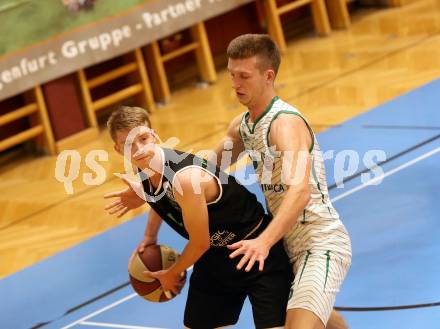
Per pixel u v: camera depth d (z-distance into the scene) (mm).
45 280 10070
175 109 16359
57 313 9102
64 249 10922
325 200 5723
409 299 7629
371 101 14219
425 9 19906
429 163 10961
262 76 5598
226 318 6102
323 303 5426
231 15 19141
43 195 13188
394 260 8484
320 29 19375
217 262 5836
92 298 9281
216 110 15742
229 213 5672
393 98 14070
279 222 5262
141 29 16109
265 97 5656
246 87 5602
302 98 15203
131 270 6195
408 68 15672
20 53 14484
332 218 5703
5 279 10344
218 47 19000
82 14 15219
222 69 18594
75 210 12242
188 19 16922
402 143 11930
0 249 11391
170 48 17906
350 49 17859
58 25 14922
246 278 5770
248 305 8211
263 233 5266
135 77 16766
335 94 15039
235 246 5250
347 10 20469
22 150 15711
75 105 15477
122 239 10812
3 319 9258
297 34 20078
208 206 5609
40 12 14664
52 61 14922
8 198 13367
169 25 16594
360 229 9453
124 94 16359
